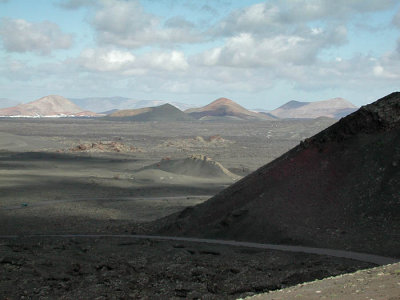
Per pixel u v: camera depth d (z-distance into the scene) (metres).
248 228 52.81
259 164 175.88
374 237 43.50
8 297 31.97
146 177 135.25
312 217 50.47
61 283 35.41
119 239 55.97
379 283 16.98
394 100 59.22
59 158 185.12
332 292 17.02
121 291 32.84
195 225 59.88
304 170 58.03
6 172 139.00
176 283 34.47
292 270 35.84
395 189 48.97
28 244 51.31
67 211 86.56
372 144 56.09
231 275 36.31
